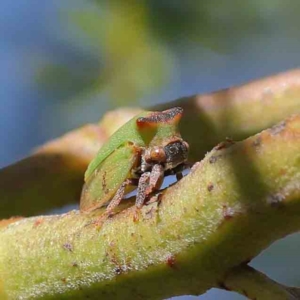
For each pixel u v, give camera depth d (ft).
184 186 0.33
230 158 0.32
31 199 0.42
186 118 0.41
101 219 0.35
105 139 0.42
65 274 0.35
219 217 0.32
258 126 0.41
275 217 0.32
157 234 0.33
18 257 0.36
